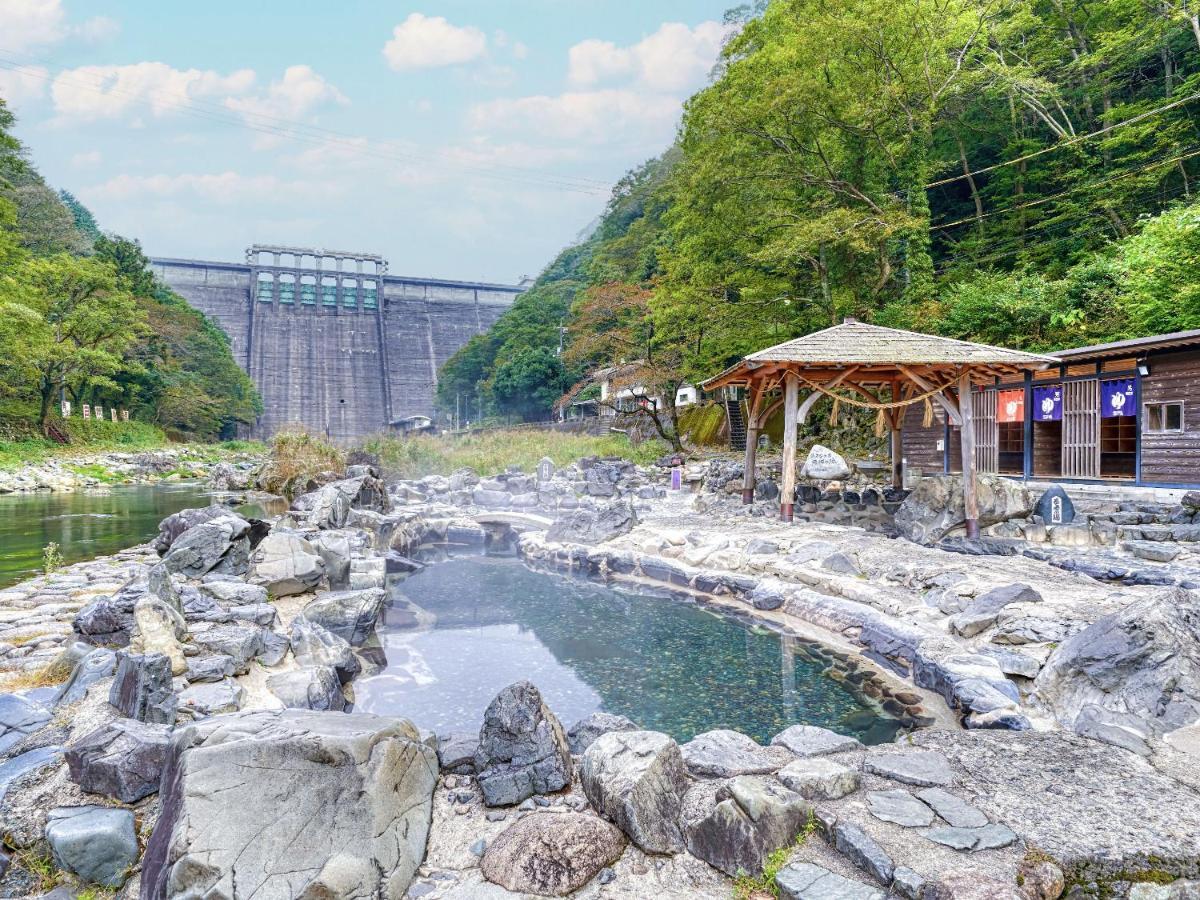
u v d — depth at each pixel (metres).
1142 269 20.00
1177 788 4.22
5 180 39.41
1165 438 13.95
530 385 65.69
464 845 4.02
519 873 3.66
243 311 120.75
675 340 34.31
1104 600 7.93
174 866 3.21
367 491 19.92
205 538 9.65
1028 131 34.09
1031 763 4.58
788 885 3.40
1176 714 5.14
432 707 7.05
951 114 32.25
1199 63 28.38
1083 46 32.91
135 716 4.81
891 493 16.95
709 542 13.66
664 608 11.20
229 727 3.86
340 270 135.25
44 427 44.97
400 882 3.58
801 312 28.84
